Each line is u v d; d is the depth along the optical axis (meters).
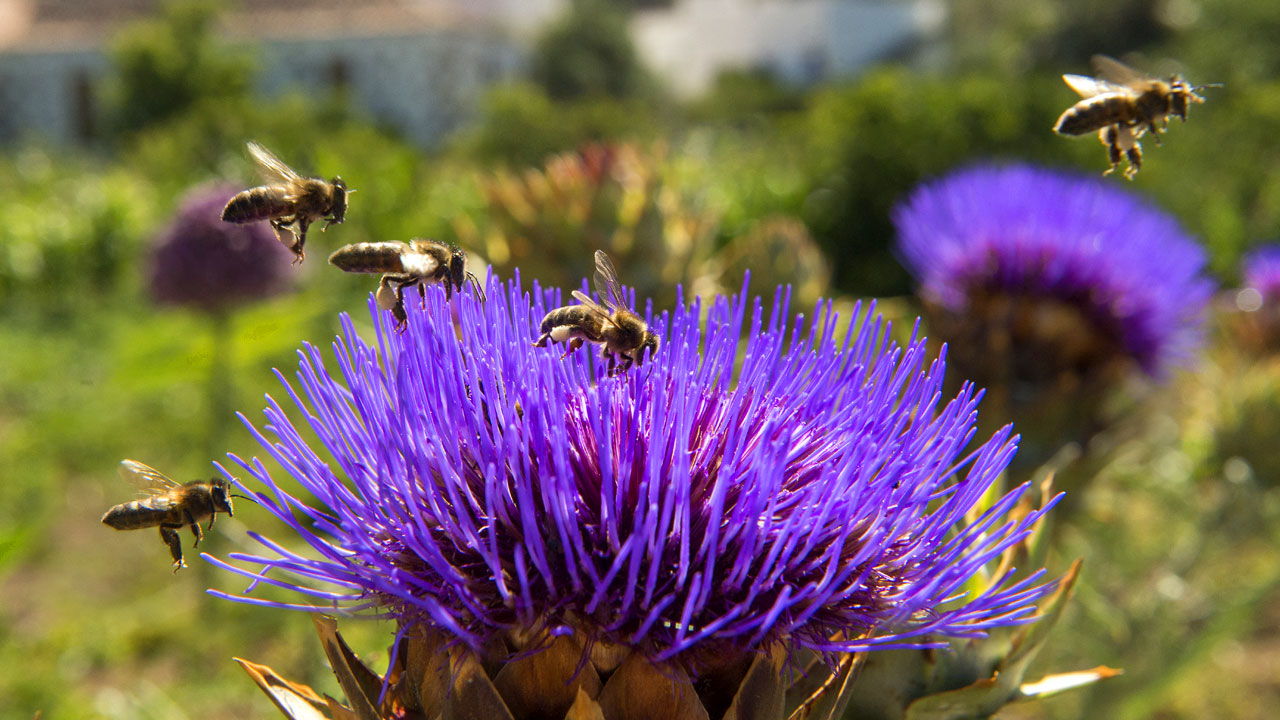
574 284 0.25
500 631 0.13
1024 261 0.25
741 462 0.14
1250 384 0.30
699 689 0.13
